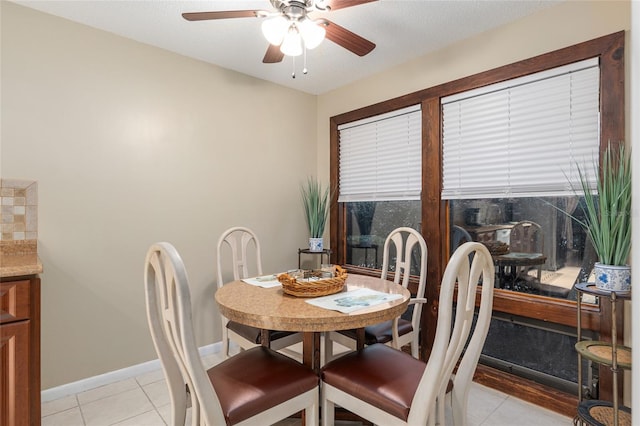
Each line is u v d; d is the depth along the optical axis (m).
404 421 1.32
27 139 2.22
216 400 1.25
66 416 2.11
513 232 2.47
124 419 2.08
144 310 2.68
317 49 2.79
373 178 3.37
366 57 2.94
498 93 2.49
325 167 3.83
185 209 2.90
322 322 1.41
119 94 2.57
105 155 2.51
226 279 3.15
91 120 2.45
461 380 1.51
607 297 1.64
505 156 2.46
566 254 2.22
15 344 1.75
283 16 1.84
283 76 3.36
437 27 2.47
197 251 2.97
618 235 1.72
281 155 3.57
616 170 1.91
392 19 2.36
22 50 2.20
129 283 2.62
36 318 1.82
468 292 1.33
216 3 2.21
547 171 2.26
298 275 1.94
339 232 3.72
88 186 2.44
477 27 2.47
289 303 1.63
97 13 2.30
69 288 2.37
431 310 2.84
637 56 0.41
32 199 2.24
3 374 1.73
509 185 2.43
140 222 2.67
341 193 3.68
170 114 2.82
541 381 2.28
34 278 1.82
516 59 2.37
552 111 2.24
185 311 1.16
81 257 2.42
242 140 3.27
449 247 2.81
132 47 2.63
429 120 2.86
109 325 2.53
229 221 3.18
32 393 1.79
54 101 2.31
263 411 1.39
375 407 1.42
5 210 2.15
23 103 2.21
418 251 3.00
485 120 2.56
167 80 2.80
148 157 2.71
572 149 2.15
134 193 2.64
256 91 3.37
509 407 2.21
